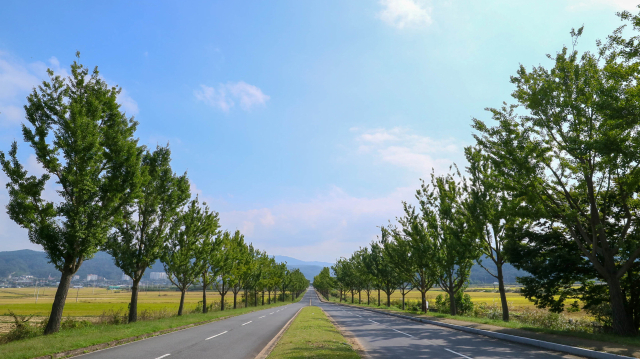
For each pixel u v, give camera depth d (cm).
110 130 1886
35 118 1728
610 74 1498
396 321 2739
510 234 2197
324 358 989
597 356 1084
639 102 1338
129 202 1908
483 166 2480
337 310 4556
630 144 1445
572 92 1661
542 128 1734
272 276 6456
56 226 1683
